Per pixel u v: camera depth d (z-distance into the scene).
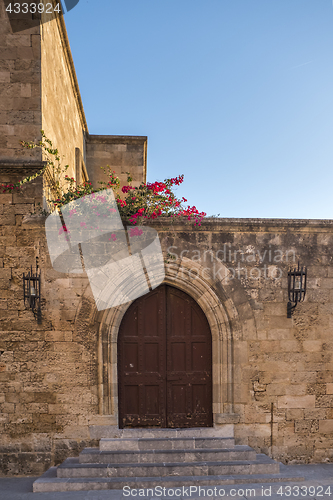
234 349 5.77
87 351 5.62
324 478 5.05
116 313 5.72
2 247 5.68
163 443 5.38
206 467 5.00
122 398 5.77
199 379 5.86
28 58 6.01
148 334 5.91
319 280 5.98
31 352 5.58
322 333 5.88
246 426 5.65
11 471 5.38
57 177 6.71
